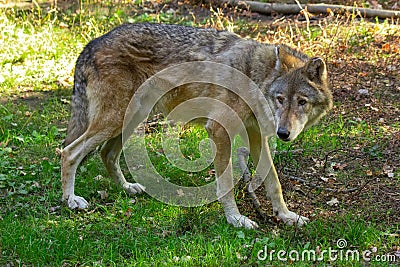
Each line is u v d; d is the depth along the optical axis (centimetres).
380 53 987
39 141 745
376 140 745
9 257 515
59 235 543
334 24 1085
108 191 645
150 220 582
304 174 675
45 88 899
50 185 651
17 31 1070
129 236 546
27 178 661
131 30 601
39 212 599
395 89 877
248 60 573
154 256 514
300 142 734
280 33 1066
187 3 1277
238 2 1240
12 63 970
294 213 583
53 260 515
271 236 549
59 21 1165
